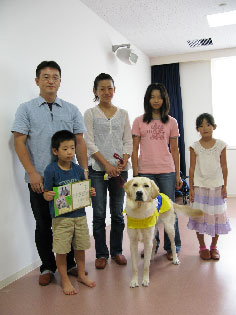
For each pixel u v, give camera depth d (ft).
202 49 17.11
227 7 11.61
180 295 6.23
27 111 6.46
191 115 18.19
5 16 7.03
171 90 18.17
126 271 7.50
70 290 6.43
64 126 6.85
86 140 7.65
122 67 14.16
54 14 8.98
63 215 6.48
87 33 11.00
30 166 6.37
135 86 15.94
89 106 11.07
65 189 6.36
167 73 18.25
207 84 17.81
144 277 6.80
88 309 5.82
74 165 6.80
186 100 18.24
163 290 6.47
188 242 9.52
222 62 17.76
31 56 7.91
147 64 18.04
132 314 5.60
